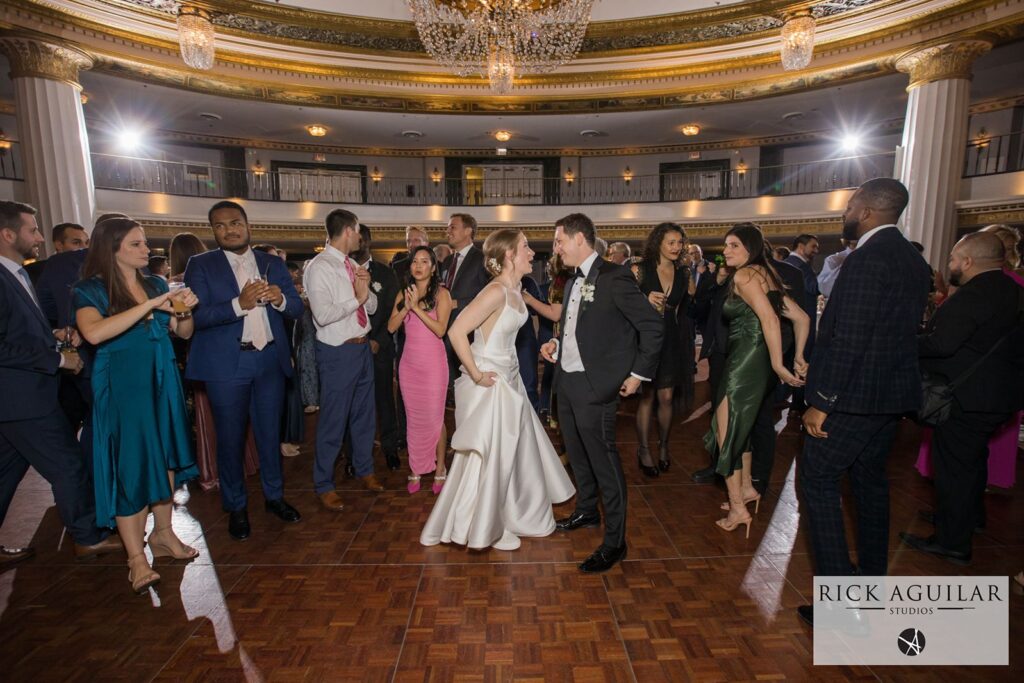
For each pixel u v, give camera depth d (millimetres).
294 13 10242
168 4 9492
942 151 9180
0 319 2348
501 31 7531
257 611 2336
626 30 10945
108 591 2502
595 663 2014
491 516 2678
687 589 2480
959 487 2621
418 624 2244
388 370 4141
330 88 12703
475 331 2785
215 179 16359
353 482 3877
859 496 2256
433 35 10305
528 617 2285
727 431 2863
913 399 2039
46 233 8773
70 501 2727
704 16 10312
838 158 14711
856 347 1989
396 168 17938
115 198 12312
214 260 2930
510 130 15531
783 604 2361
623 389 2488
